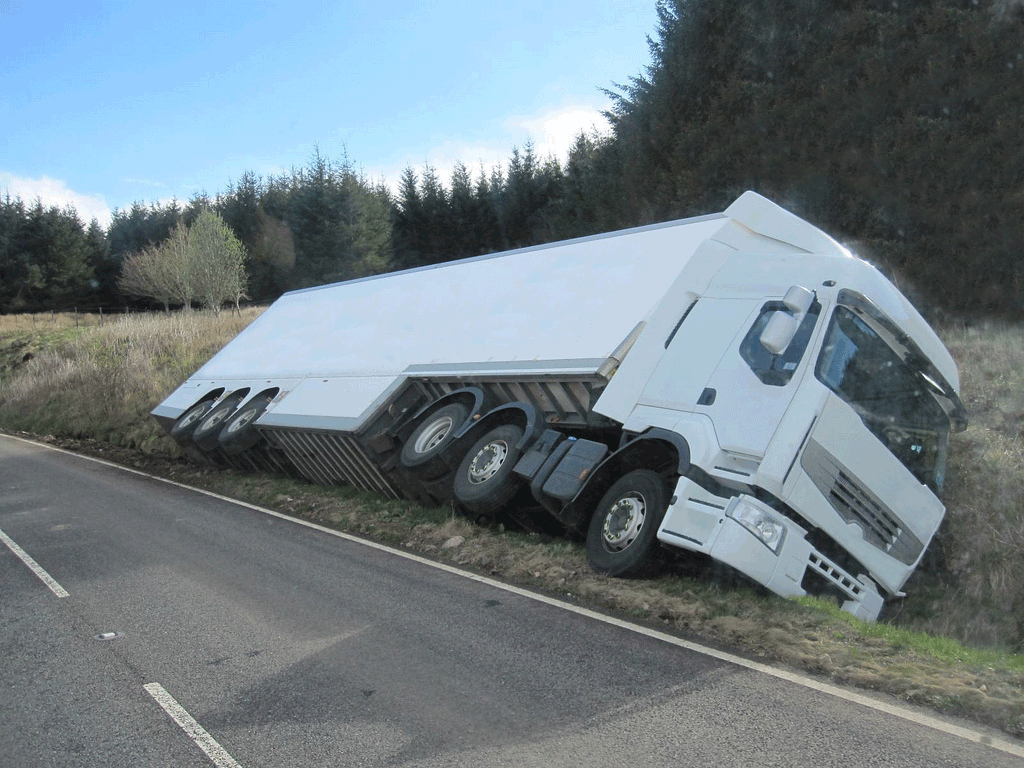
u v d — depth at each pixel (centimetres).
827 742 404
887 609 735
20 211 6519
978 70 1927
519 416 891
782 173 2244
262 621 640
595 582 691
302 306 1591
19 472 1636
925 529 704
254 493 1262
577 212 3381
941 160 1923
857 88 2128
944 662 514
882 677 483
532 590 700
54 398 2722
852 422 659
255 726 455
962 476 851
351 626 620
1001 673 491
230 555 874
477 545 843
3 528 1061
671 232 899
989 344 1363
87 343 3259
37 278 6328
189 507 1188
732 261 790
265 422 1218
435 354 1030
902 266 1973
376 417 1016
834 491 646
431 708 466
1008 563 745
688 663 519
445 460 912
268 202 6178
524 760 399
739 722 430
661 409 746
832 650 525
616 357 777
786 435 635
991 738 407
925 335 761
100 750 435
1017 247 1820
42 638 620
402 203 5972
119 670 548
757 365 688
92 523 1074
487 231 5738
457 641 577
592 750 405
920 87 1998
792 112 2220
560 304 930
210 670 541
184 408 1559
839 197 2117
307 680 517
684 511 652
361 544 911
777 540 621
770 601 617
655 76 2878
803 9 2275
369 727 446
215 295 4519
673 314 788
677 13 2794
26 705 498
